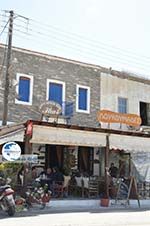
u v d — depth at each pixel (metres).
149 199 20.61
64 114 22.45
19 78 21.53
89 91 24.17
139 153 25.19
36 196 16.31
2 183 14.68
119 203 19.19
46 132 16.95
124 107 25.83
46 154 22.25
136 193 19.38
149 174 25.30
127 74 26.09
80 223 12.38
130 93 26.12
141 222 12.97
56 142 17.45
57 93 22.88
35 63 22.27
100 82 24.81
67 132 17.56
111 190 20.06
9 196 14.07
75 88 23.62
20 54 21.73
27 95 21.73
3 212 14.72
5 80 20.02
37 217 13.73
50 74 22.73
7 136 16.27
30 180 16.89
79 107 23.66
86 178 20.19
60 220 13.03
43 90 22.31
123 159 24.42
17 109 21.16
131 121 21.53
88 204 18.33
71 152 23.08
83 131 18.08
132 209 17.48
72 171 22.30
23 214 14.48
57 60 23.14
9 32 19.42
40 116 21.69
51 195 18.61
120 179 19.97
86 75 24.25
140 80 26.80
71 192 20.39
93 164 23.66
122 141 19.31
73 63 23.80
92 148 23.80
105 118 20.70
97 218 13.80
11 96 21.00
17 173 16.42
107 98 24.94
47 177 19.48
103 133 18.72
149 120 26.84
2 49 21.27
